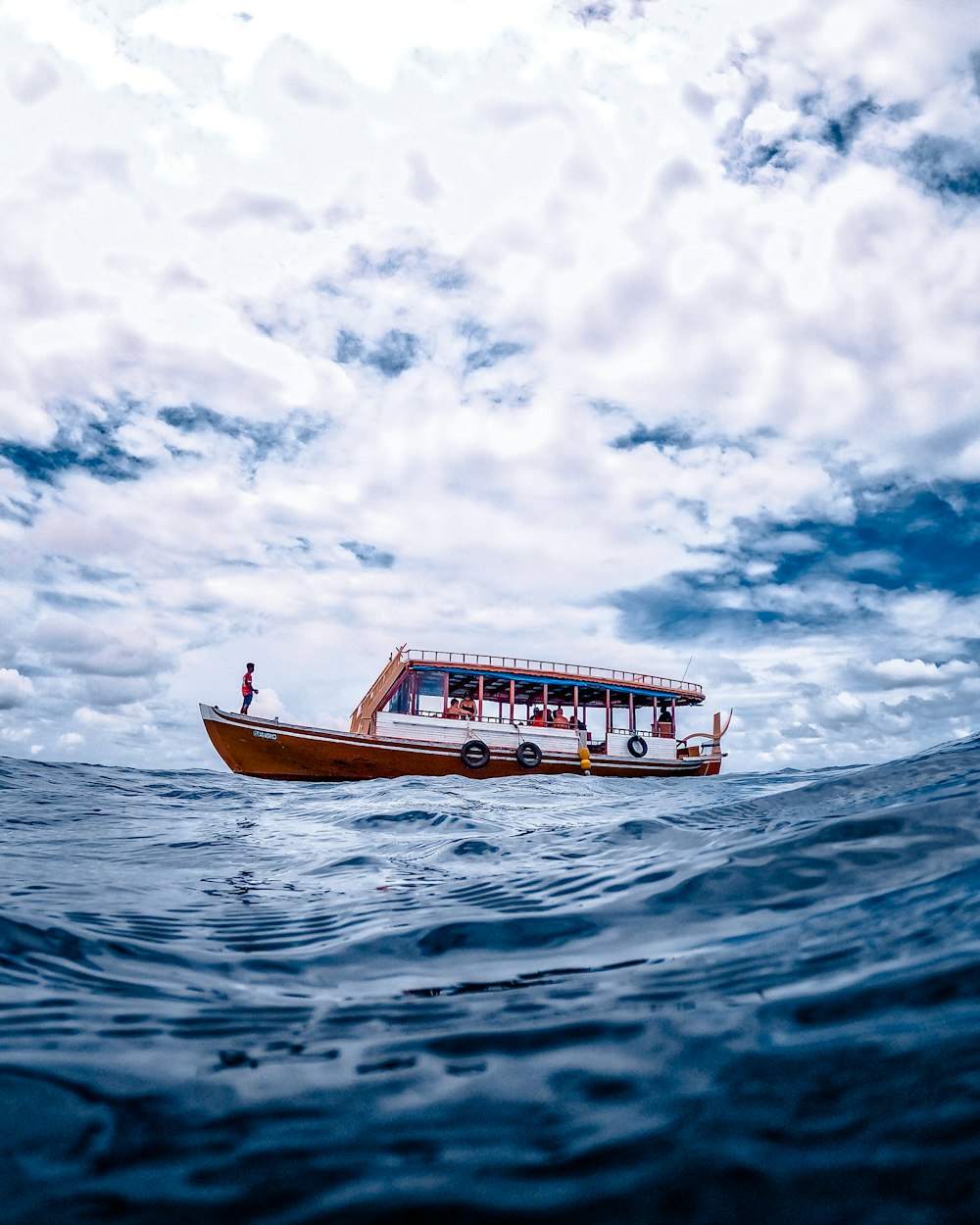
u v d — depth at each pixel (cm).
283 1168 87
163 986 171
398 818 759
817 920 191
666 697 2192
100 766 1388
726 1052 114
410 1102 105
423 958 197
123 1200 81
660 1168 84
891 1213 73
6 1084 111
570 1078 110
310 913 269
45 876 356
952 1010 118
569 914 233
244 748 1933
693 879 257
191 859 448
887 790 405
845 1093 96
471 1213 77
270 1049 129
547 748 1944
